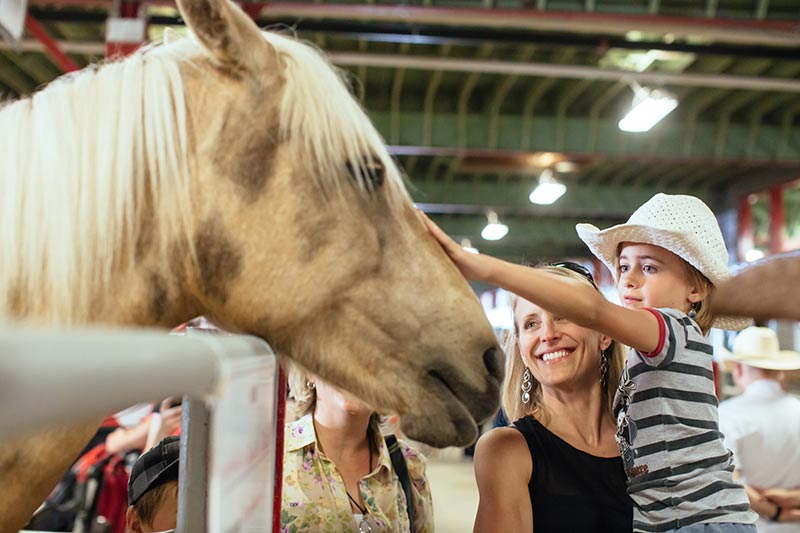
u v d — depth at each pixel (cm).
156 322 79
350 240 79
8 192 70
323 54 95
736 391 345
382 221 83
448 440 82
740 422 195
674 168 783
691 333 109
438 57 494
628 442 112
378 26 434
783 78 558
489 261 94
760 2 432
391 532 112
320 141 78
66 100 76
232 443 42
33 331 26
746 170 783
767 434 192
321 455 112
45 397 23
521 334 128
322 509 106
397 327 80
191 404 68
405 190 89
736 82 512
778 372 204
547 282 96
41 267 69
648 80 511
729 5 439
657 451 106
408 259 83
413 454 134
